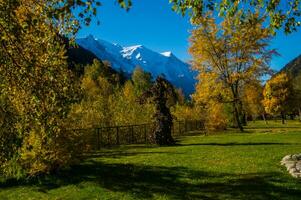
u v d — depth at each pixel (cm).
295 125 6506
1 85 898
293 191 1291
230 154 2162
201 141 3183
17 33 824
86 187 1522
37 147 1552
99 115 3306
